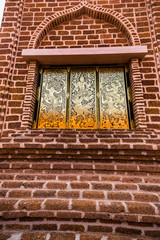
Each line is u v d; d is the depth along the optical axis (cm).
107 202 184
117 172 243
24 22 382
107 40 367
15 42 362
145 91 320
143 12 368
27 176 237
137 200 192
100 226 176
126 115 327
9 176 238
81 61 348
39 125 331
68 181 229
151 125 299
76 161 254
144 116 298
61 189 212
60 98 345
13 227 181
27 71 347
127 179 229
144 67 334
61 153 255
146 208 176
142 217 171
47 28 376
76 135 276
